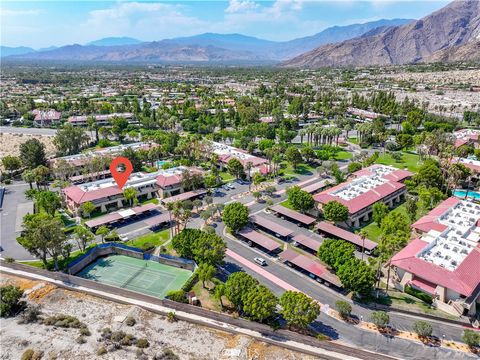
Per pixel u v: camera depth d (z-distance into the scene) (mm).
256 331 83250
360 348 78250
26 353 74750
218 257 101750
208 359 75250
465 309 86938
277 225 129500
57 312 90375
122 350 77125
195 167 195000
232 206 126688
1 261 110375
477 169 169250
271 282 101500
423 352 77250
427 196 135875
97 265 113562
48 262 111812
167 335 82562
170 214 134250
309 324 84625
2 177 183000
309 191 157250
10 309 90188
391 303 92125
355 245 118312
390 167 174750
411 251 103062
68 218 141750
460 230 113438
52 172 177875
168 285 102625
